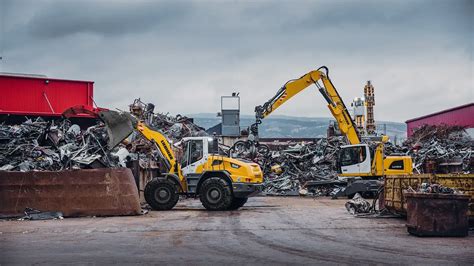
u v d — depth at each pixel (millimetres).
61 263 9758
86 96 42188
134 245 11844
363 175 29156
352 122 30312
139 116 37312
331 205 24031
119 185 18406
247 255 10586
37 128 27172
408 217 13641
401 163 28797
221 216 18438
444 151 39062
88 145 22531
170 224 15828
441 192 13547
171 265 9578
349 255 10586
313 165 36000
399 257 10352
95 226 15312
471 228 14727
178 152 23734
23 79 40656
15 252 10914
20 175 17875
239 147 31469
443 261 9953
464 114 46906
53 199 17906
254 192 21109
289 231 14258
